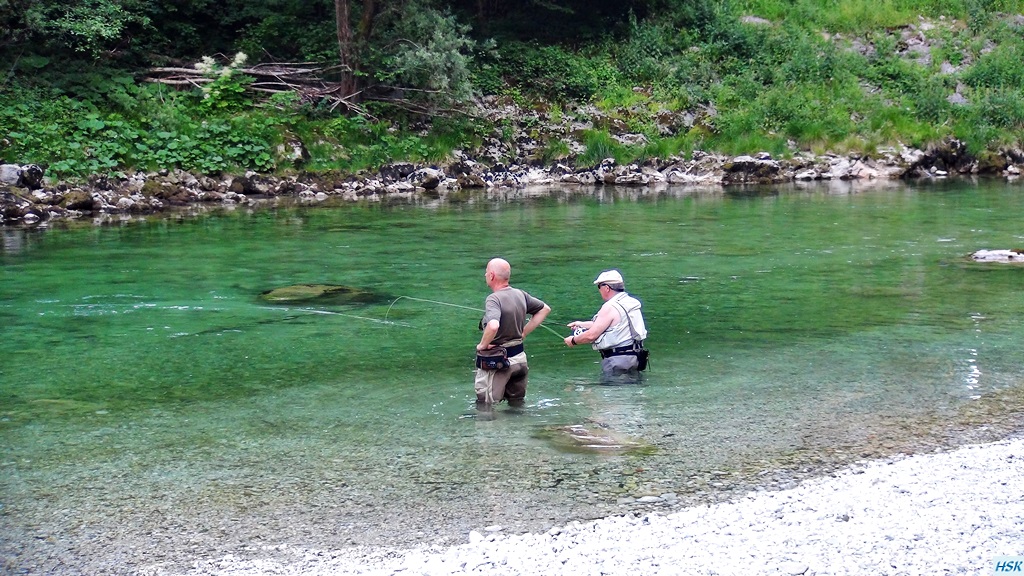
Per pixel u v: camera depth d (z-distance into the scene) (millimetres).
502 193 22375
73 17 21547
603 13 31203
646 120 26812
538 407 6891
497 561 4309
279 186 21281
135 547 4602
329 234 15805
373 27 23938
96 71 21984
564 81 27359
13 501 5168
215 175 20891
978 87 30188
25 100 20406
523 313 7020
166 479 5492
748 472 5520
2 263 12867
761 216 18344
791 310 10305
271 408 6902
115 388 7422
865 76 30281
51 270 12414
